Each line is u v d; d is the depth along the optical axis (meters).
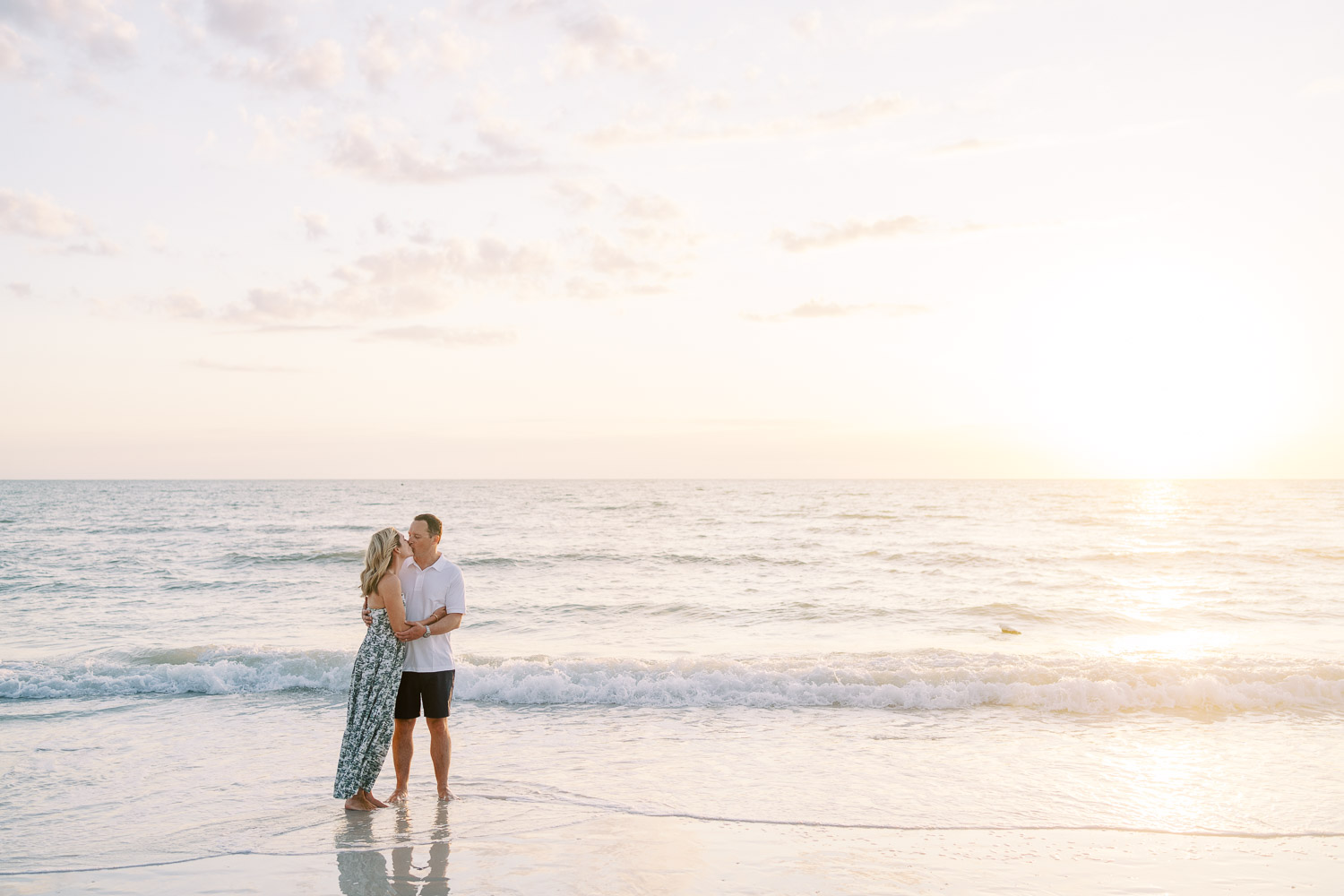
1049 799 5.36
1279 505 64.75
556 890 3.93
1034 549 27.42
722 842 4.58
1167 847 4.55
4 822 4.94
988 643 12.02
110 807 5.20
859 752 6.50
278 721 7.51
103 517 48.81
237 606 15.64
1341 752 6.48
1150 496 88.25
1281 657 9.68
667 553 26.31
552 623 14.06
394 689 5.12
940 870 4.19
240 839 4.64
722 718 7.66
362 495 92.06
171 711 7.88
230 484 196.50
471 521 45.00
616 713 7.84
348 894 3.88
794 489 123.56
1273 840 4.65
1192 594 17.33
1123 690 8.08
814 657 9.88
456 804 5.25
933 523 41.84
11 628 13.20
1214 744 6.72
